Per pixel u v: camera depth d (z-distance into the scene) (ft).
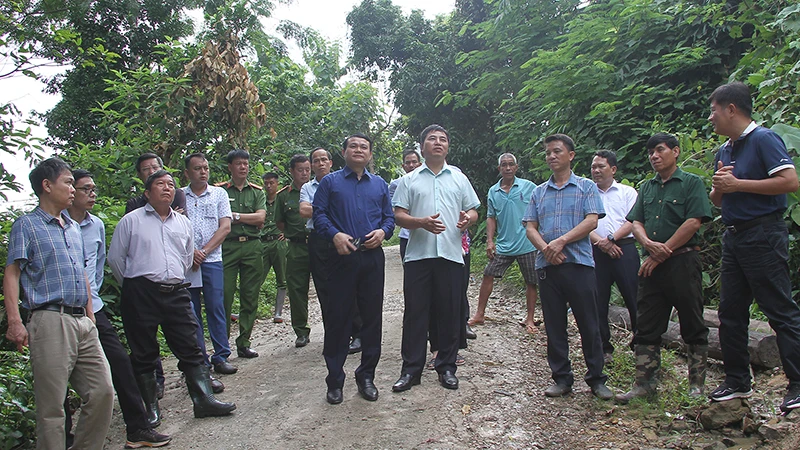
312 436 11.55
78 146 23.38
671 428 11.40
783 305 10.46
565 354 13.24
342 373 13.07
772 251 10.46
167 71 29.07
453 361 13.82
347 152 13.29
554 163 13.39
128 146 24.02
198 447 11.54
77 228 11.05
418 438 11.28
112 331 11.87
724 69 24.44
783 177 10.12
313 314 25.55
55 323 10.06
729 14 24.31
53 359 9.98
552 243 12.81
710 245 17.65
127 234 12.40
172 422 12.94
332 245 12.91
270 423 12.30
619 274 14.99
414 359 13.58
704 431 11.19
